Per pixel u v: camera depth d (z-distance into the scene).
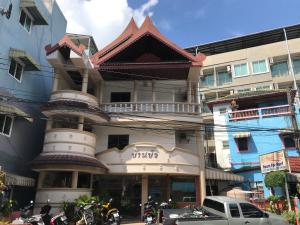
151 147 18.64
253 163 24.56
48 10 23.22
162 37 21.50
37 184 18.14
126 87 22.80
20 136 18.45
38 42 21.28
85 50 19.64
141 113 20.47
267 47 36.41
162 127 20.67
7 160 16.95
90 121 19.73
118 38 23.28
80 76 21.33
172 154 18.73
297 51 34.62
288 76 34.22
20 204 17.98
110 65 20.59
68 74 21.00
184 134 21.55
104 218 15.59
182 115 20.56
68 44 18.77
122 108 20.73
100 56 22.25
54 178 18.62
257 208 11.56
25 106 19.05
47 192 16.64
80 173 18.70
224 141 28.38
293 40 35.47
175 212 12.30
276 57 35.59
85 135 18.22
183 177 20.64
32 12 19.48
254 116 25.91
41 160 16.48
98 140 20.73
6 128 17.05
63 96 18.86
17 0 18.30
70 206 15.57
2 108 15.14
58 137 17.52
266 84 34.94
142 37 21.17
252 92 28.56
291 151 23.73
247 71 36.47
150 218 15.41
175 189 20.42
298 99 26.47
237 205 11.41
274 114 25.22
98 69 20.62
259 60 36.31
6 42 16.91
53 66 19.84
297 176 17.39
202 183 19.39
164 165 18.36
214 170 20.88
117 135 20.84
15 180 14.86
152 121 20.30
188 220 10.59
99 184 20.38
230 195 20.20
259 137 25.16
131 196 20.16
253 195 21.66
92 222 14.09
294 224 14.33
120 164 18.50
